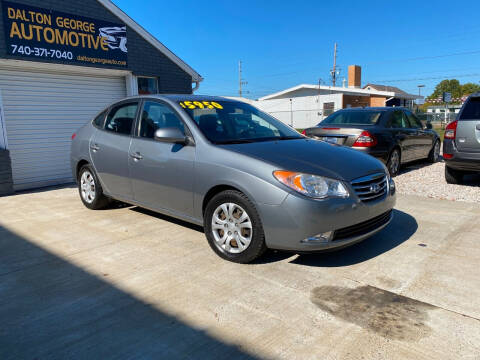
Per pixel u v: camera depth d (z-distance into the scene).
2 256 3.78
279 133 4.45
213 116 4.21
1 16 6.87
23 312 2.74
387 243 4.02
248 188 3.28
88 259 3.68
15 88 7.44
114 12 8.68
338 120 8.12
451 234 4.26
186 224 4.73
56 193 6.90
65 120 8.33
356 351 2.28
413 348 2.30
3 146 7.02
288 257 3.66
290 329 2.50
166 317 2.65
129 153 4.48
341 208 3.16
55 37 7.66
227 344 2.35
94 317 2.66
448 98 23.20
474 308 2.74
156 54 9.84
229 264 3.51
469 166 6.34
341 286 3.08
